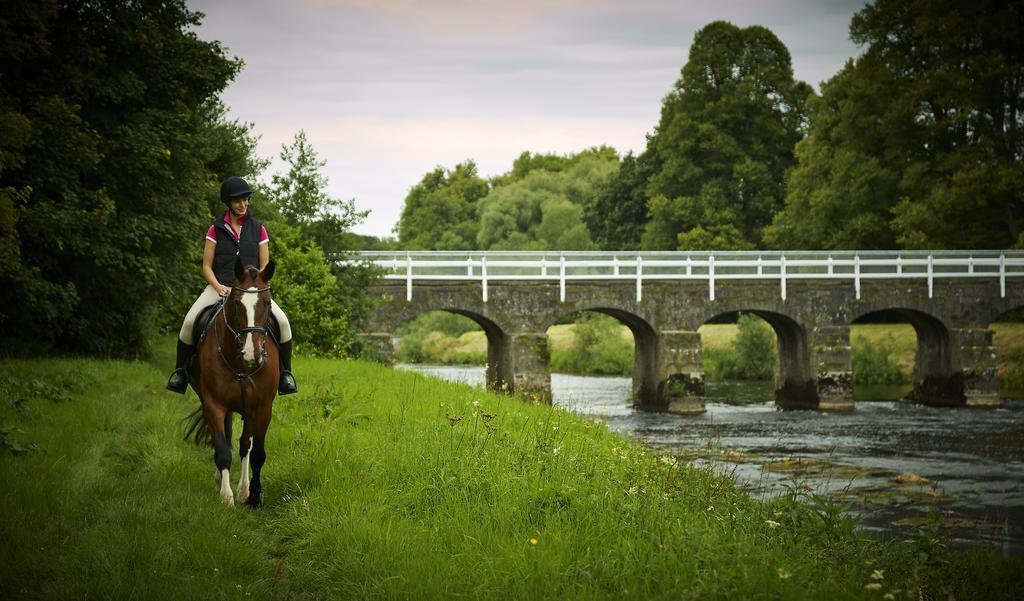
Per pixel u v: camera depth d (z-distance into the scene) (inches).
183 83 949.2
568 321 3063.5
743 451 954.7
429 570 225.6
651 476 368.2
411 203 5423.2
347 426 464.1
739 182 2655.0
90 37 871.7
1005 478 758.5
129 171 858.1
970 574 313.4
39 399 512.7
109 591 205.8
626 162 3100.4
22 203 780.0
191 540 251.6
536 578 217.6
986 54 2015.3
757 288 1624.0
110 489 309.6
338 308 1289.4
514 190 3986.2
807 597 213.5
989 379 1657.2
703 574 224.2
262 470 375.2
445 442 388.5
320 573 238.5
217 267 338.0
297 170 1457.9
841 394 1590.8
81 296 918.4
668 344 1572.3
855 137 2247.8
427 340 2945.4
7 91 796.6
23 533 240.8
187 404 593.6
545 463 348.2
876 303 1658.5
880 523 530.6
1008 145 2043.6
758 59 2706.7
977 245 2081.7
